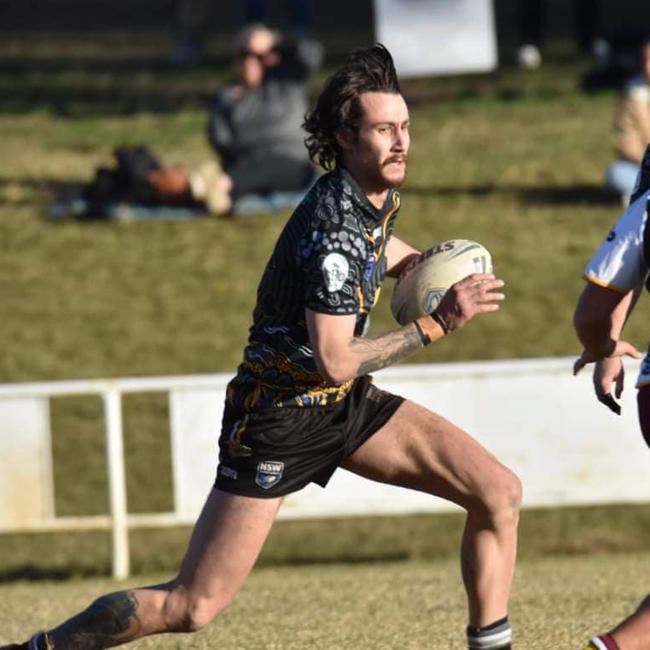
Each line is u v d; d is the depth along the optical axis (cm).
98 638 1605
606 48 8800
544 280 5228
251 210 5775
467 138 7275
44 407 3112
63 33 13762
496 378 3108
